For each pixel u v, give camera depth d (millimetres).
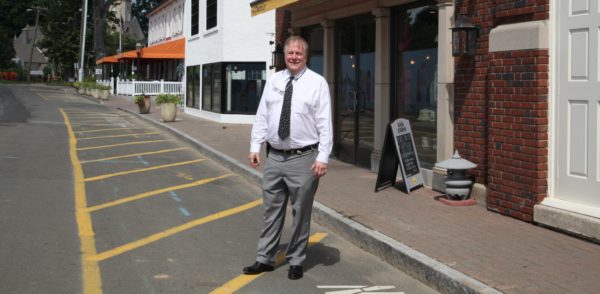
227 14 22312
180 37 37000
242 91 22562
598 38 6520
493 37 7676
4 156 13109
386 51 10578
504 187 7609
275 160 5715
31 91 53250
